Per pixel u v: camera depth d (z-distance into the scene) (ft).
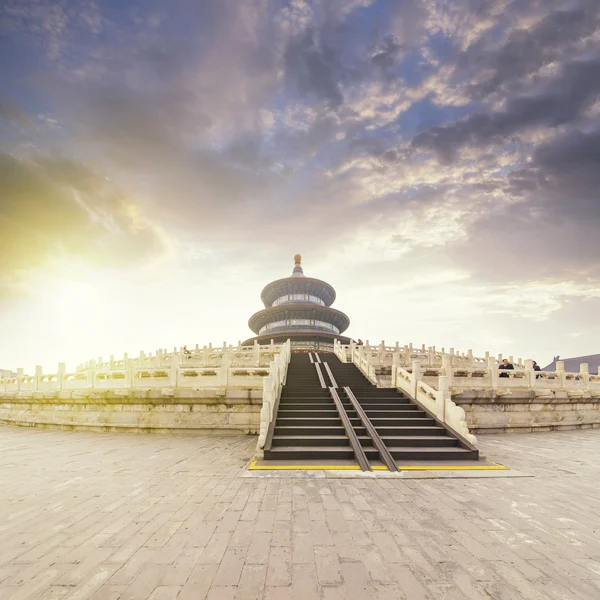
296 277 171.42
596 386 58.65
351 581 12.97
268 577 13.24
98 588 12.61
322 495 22.63
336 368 69.00
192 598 12.01
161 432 48.55
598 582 13.00
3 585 12.84
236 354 80.38
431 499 21.85
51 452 36.96
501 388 52.03
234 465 30.58
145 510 20.26
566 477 26.71
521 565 14.15
